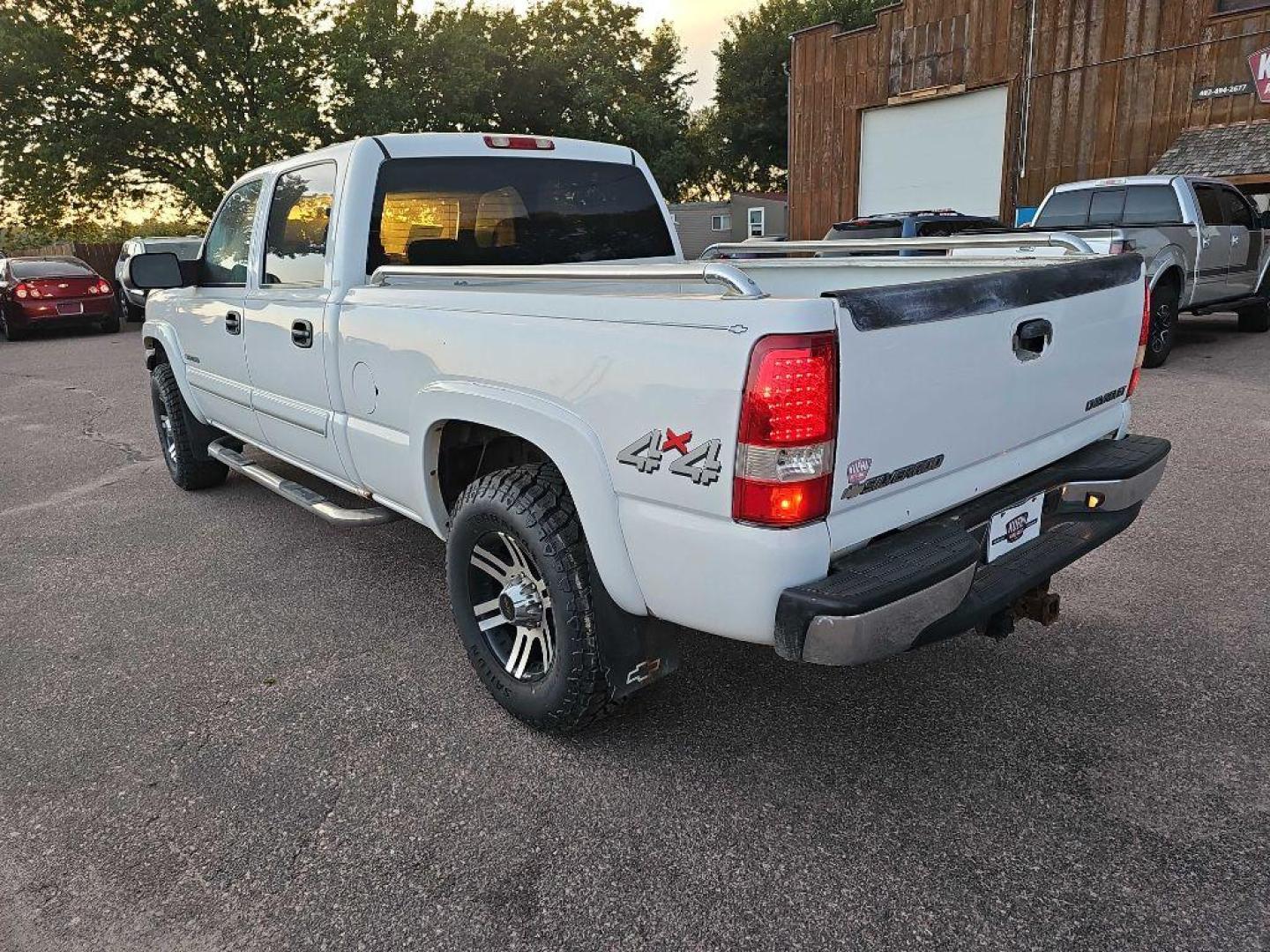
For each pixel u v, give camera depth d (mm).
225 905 2180
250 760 2771
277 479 4348
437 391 2859
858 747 2723
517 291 2758
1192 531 4262
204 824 2477
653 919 2082
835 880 2182
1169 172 13656
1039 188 16344
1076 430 2850
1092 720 2795
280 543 4719
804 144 19766
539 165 3980
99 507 5504
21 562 4574
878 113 18484
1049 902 2080
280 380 3957
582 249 4188
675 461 2135
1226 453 5496
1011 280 2387
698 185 48406
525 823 2434
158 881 2270
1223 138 13703
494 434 2971
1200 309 9484
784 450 1936
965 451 2379
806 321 1899
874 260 3650
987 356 2350
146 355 5852
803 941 2002
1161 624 3371
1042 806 2414
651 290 3408
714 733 2826
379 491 3459
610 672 2586
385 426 3264
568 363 2385
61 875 2301
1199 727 2727
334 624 3721
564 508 2564
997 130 16750
